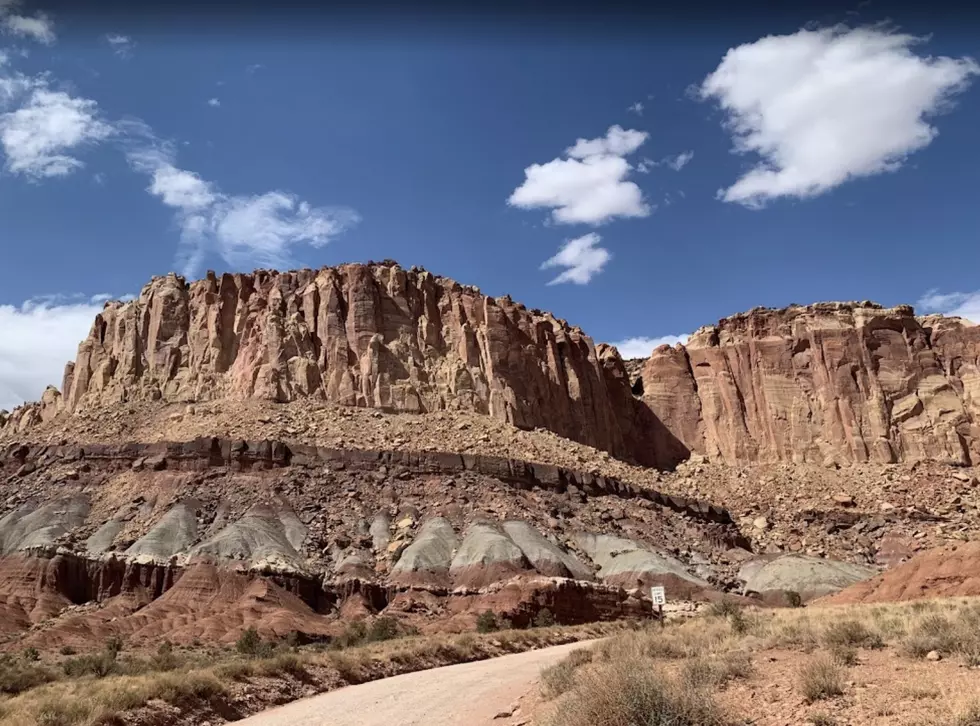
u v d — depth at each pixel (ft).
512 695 71.05
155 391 372.58
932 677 47.96
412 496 285.84
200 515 260.42
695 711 43.78
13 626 199.21
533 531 270.26
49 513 260.83
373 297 405.80
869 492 402.72
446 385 392.68
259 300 406.21
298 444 298.76
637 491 344.08
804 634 71.00
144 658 130.41
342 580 236.02
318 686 95.25
